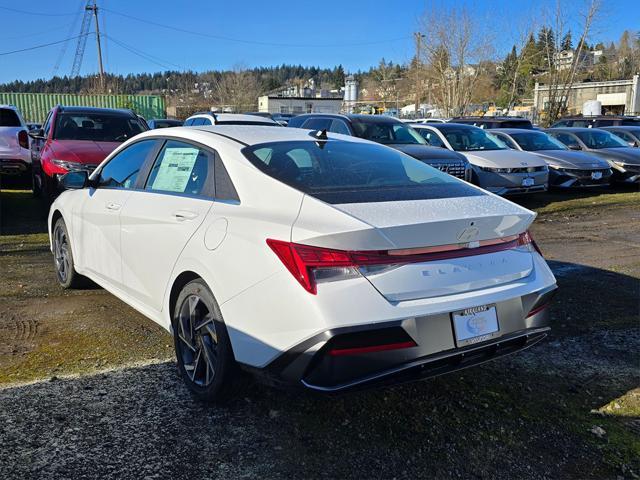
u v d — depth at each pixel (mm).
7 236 7484
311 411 3242
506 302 2984
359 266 2646
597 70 59312
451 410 3289
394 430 3072
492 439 3008
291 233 2744
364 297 2615
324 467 2746
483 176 10531
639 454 2904
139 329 4402
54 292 5258
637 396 3494
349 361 2592
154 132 4246
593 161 11914
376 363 2629
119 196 4215
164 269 3551
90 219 4551
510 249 3146
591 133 14406
